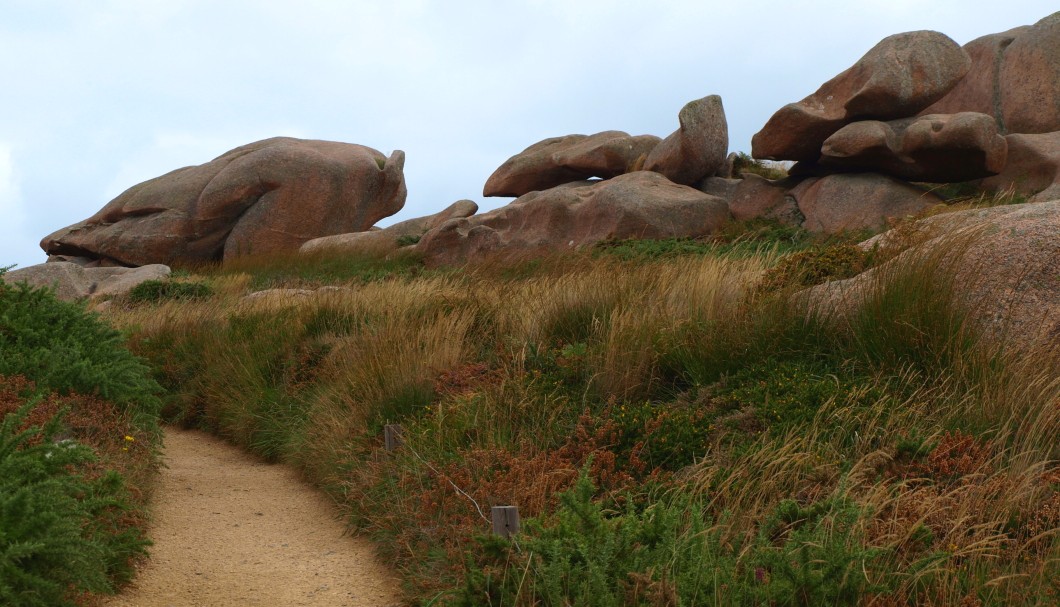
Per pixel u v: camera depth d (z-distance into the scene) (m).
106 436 5.86
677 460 5.08
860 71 18.23
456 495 4.86
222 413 9.12
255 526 5.81
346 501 5.99
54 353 6.53
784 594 3.35
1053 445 4.68
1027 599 3.41
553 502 4.67
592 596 3.37
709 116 20.17
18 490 3.56
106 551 4.13
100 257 29.53
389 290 10.77
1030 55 19.77
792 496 4.27
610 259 12.42
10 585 3.34
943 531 3.91
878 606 3.31
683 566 3.50
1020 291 5.80
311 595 4.50
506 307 8.72
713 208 18.92
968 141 16.31
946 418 4.98
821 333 6.21
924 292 5.80
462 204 25.61
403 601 4.38
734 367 6.14
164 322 11.96
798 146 18.88
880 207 16.91
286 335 9.91
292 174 28.84
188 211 28.83
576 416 5.88
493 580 3.61
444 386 6.80
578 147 23.70
